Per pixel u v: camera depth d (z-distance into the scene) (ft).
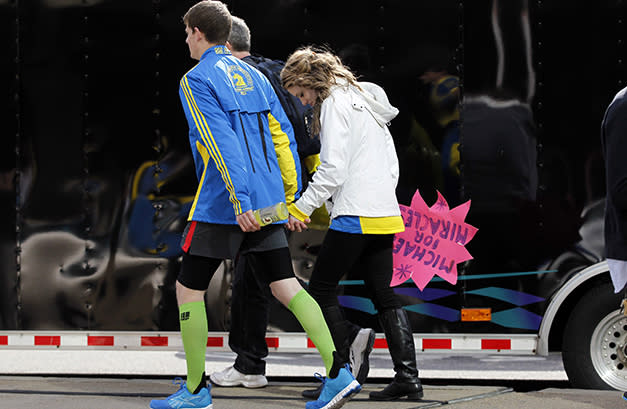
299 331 56.18
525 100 55.11
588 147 54.85
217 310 56.54
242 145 41.78
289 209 44.96
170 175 56.18
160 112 56.34
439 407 46.83
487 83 55.26
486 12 55.26
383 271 48.16
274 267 42.68
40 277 56.80
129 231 56.39
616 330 55.06
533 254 54.85
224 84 41.55
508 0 55.16
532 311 54.80
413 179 55.47
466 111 55.26
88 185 56.54
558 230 54.80
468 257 55.01
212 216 41.14
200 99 40.57
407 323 48.11
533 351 54.80
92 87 56.54
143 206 56.34
